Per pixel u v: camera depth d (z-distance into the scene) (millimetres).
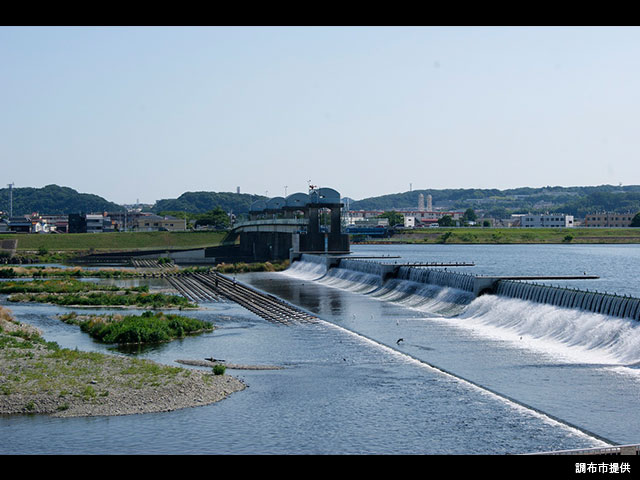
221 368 76625
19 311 130125
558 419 61312
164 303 138250
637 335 82312
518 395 68375
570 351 86812
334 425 60781
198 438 57906
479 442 56562
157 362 83812
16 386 68188
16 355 79938
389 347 91688
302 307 133500
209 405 65812
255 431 59469
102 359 79438
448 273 132750
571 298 97625
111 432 58906
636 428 58906
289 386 72438
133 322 104250
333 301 142250
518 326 101750
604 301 91062
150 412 63594
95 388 68438
